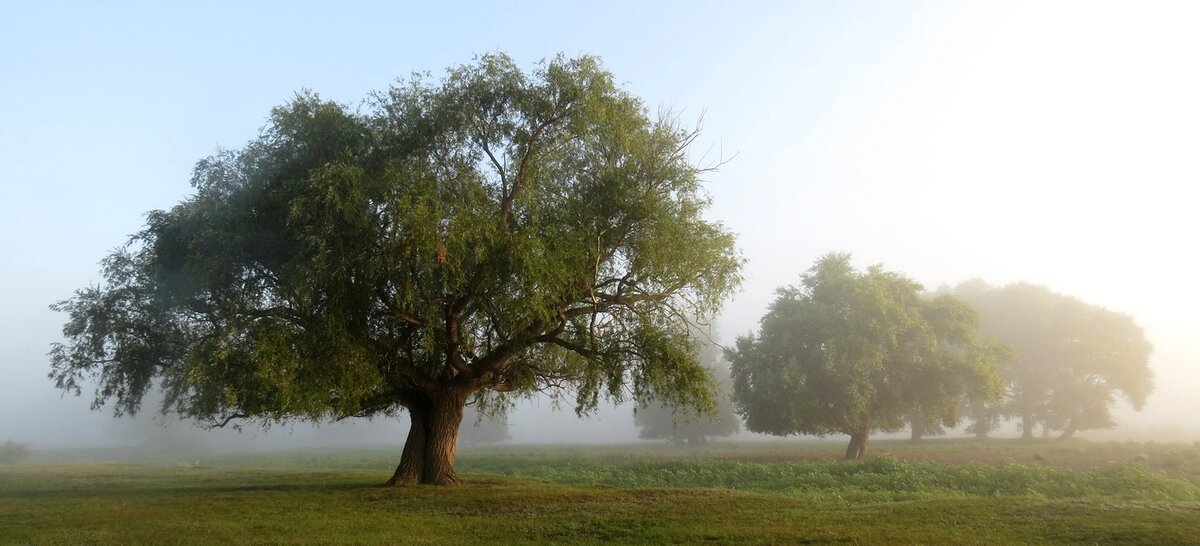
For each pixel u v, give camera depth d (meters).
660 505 18.44
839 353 42.53
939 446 57.69
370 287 18.25
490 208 19.25
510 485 23.48
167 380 22.58
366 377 18.66
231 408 21.55
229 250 18.28
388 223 17.91
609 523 15.47
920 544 12.36
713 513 16.84
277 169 19.05
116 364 21.94
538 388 25.31
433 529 14.73
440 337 20.97
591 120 19.73
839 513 16.64
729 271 21.56
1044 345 66.44
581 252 19.38
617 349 21.53
